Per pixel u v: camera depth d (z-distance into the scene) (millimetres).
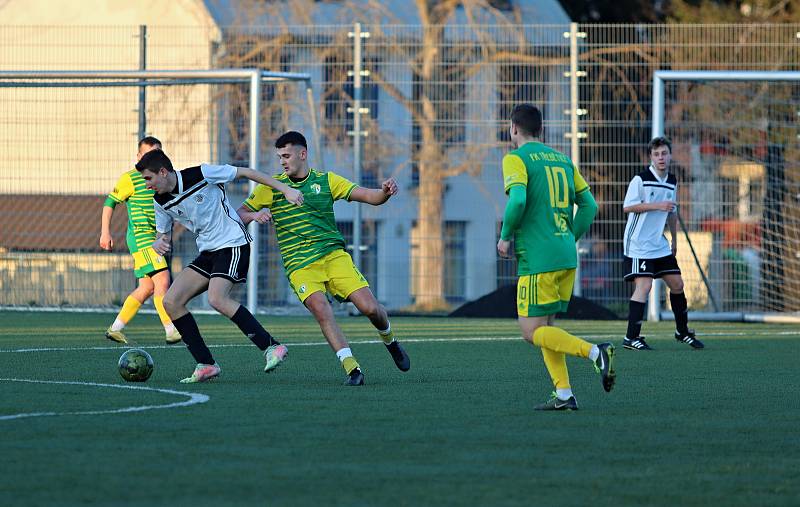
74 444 17641
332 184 26078
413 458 16844
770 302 54125
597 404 23094
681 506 14125
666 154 37469
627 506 14086
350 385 25781
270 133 57750
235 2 72250
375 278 55969
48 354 33188
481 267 55875
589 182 54625
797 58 54719
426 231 55812
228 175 26156
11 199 61375
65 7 85125
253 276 52875
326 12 72375
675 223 37750
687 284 54438
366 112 55906
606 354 20672
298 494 14422
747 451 17750
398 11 76500
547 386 25922
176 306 26297
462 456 17062
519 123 22203
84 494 14297
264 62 57594
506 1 75812
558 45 54875
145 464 16172
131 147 61156
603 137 54688
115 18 84188
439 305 55688
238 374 28203
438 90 55812
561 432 19344
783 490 15008
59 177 61531
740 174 54719
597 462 16734
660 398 24172
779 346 38781
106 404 22125
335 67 56406
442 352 35188
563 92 54875
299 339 39781
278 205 26250
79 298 56438
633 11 104562
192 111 58312
